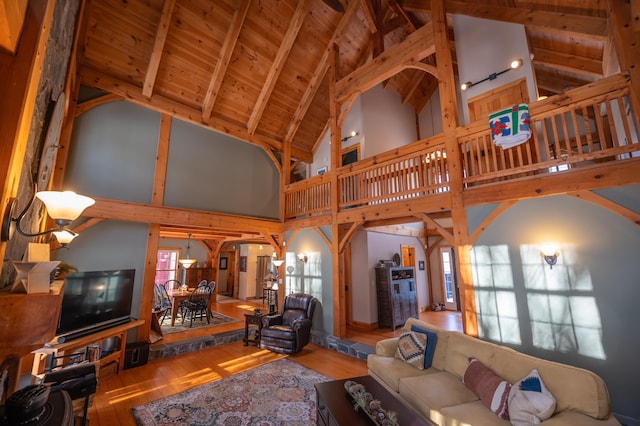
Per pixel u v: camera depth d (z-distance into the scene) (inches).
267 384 147.3
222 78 225.5
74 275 146.6
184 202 224.2
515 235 138.2
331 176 237.8
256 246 466.3
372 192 209.0
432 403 94.2
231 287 502.0
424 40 187.6
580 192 122.7
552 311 125.1
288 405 126.0
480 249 147.9
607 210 117.1
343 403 91.1
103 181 186.4
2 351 58.5
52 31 82.8
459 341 121.0
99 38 184.1
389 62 207.3
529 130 136.2
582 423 72.3
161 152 215.3
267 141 284.0
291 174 365.4
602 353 112.4
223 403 127.7
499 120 145.5
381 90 310.0
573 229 123.6
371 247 270.7
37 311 60.1
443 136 168.6
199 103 239.0
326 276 232.1
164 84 217.8
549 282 127.1
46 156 91.2
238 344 219.0
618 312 111.0
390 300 254.8
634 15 117.3
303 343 198.4
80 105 181.0
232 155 261.0
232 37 209.5
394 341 144.1
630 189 113.4
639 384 104.6
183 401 129.6
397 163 193.5
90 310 153.6
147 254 199.6
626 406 105.9
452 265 341.4
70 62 130.4
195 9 197.9
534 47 200.7
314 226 246.7
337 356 191.8
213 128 243.6
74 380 89.2
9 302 57.3
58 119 101.7
